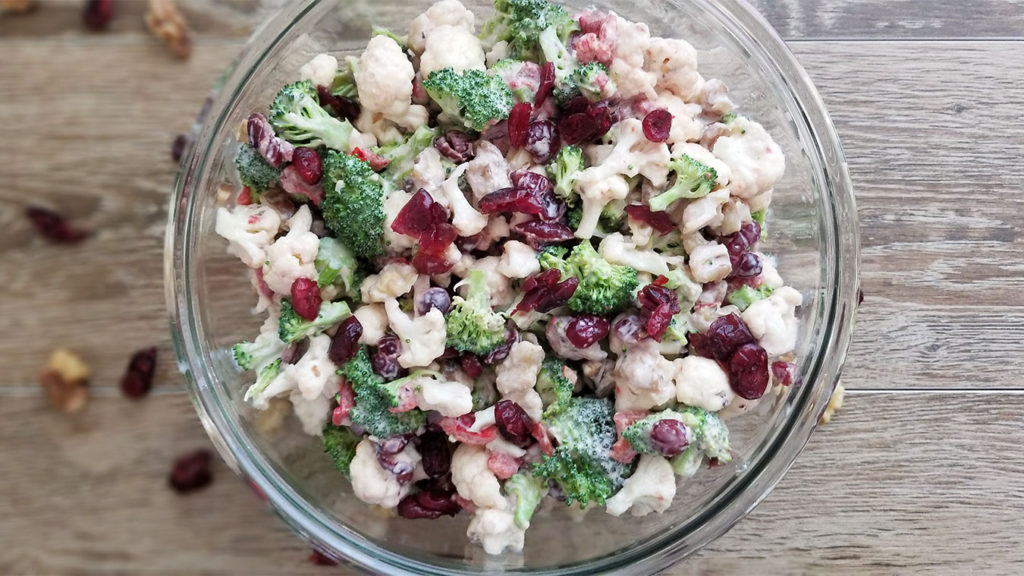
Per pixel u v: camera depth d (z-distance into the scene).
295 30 0.29
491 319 0.25
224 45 0.34
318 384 0.26
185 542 0.34
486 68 0.28
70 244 0.34
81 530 0.34
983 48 0.33
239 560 0.34
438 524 0.29
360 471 0.26
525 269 0.25
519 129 0.26
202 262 0.29
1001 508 0.33
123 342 0.34
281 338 0.26
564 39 0.27
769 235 0.30
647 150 0.26
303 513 0.29
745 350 0.26
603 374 0.27
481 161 0.26
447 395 0.25
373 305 0.26
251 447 0.29
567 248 0.27
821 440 0.33
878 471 0.33
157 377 0.34
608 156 0.26
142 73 0.34
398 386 0.25
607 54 0.27
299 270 0.26
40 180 0.34
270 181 0.27
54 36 0.34
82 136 0.34
